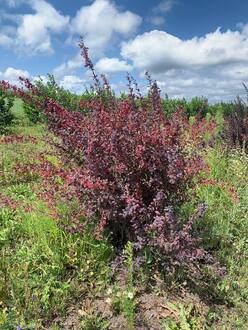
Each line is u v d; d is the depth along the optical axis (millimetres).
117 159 4160
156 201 4008
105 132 4305
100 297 3844
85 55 5207
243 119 9031
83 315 3615
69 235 4316
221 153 7594
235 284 4141
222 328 3600
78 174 4145
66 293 3773
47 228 4445
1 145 8336
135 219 4148
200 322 3604
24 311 3525
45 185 4641
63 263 4098
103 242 4281
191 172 4348
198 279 4094
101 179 4250
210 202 5355
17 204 5039
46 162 4773
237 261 4555
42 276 3902
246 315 3795
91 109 5312
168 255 3957
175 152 4152
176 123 4645
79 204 4406
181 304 3725
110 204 4168
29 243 4453
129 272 3939
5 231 4621
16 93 4684
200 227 4898
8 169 6801
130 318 3516
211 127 10633
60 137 4707
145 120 4797
